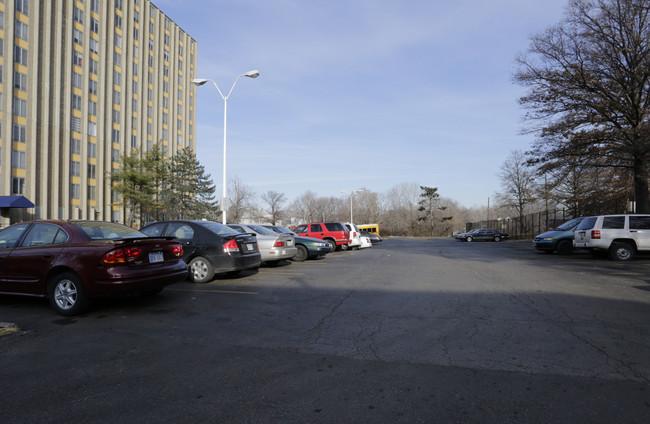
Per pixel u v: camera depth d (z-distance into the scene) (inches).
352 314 248.1
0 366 161.0
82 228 260.4
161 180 1985.7
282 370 156.8
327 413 122.1
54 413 122.4
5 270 258.1
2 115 1488.7
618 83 884.0
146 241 254.2
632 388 138.8
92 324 224.8
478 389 138.6
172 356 173.0
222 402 129.6
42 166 1633.9
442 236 3053.6
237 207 2802.7
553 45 920.3
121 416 120.6
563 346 184.1
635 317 237.1
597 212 1186.6
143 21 2261.3
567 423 115.6
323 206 4037.9
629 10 855.7
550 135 971.3
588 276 412.8
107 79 1983.3
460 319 234.2
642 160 863.1
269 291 329.4
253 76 842.8
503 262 579.8
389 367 159.6
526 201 1876.2
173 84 2561.5
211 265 364.8
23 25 1577.3
